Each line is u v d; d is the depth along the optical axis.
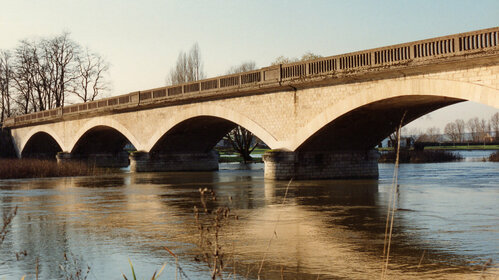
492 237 14.19
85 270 11.52
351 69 27.97
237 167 57.34
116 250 13.46
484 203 21.55
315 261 11.77
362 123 32.41
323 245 13.56
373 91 27.52
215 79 38.09
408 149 72.62
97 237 15.37
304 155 33.69
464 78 23.64
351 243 13.76
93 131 57.59
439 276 10.27
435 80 24.72
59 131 63.00
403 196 24.61
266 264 11.55
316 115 30.75
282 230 15.88
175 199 25.16
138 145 48.56
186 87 41.12
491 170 44.44
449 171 43.72
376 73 26.86
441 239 14.02
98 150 63.97
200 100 39.94
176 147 48.97
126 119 50.00
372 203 22.20
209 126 45.62
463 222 16.78
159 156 48.50
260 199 24.12
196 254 12.73
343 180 34.31
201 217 18.95
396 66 25.73
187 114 41.38
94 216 19.78
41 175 44.84
